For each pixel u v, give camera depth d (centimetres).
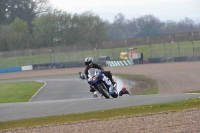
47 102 5403
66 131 3141
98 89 5291
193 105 4134
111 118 3594
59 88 12088
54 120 3756
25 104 5269
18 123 3725
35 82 14788
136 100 4841
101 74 5284
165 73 14350
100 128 3161
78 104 4794
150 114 3659
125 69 18388
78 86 12225
